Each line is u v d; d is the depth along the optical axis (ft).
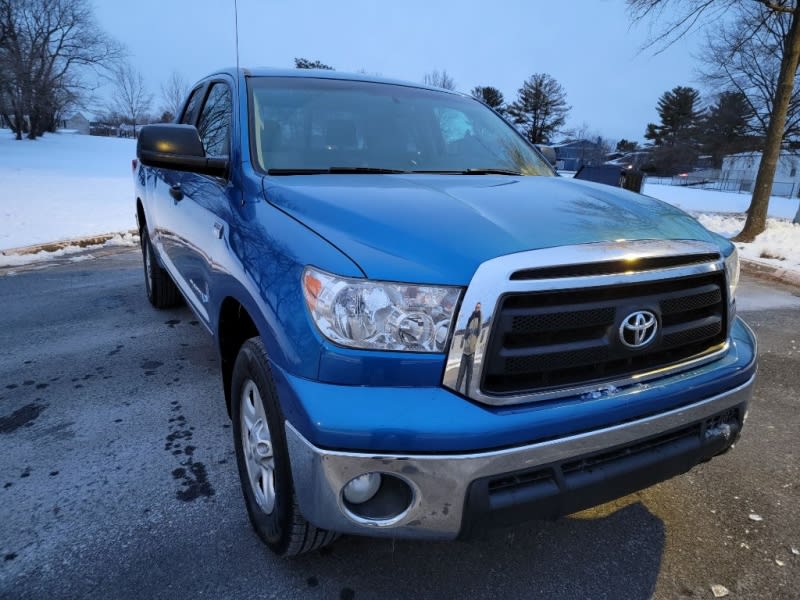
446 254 5.67
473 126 11.45
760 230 34.45
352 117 10.12
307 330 5.59
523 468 5.55
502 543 7.60
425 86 12.22
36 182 58.90
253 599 6.50
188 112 13.50
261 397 6.45
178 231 11.17
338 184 7.64
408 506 5.51
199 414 10.82
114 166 93.50
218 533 7.55
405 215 6.37
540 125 251.19
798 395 12.64
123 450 9.53
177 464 9.14
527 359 5.64
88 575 6.75
